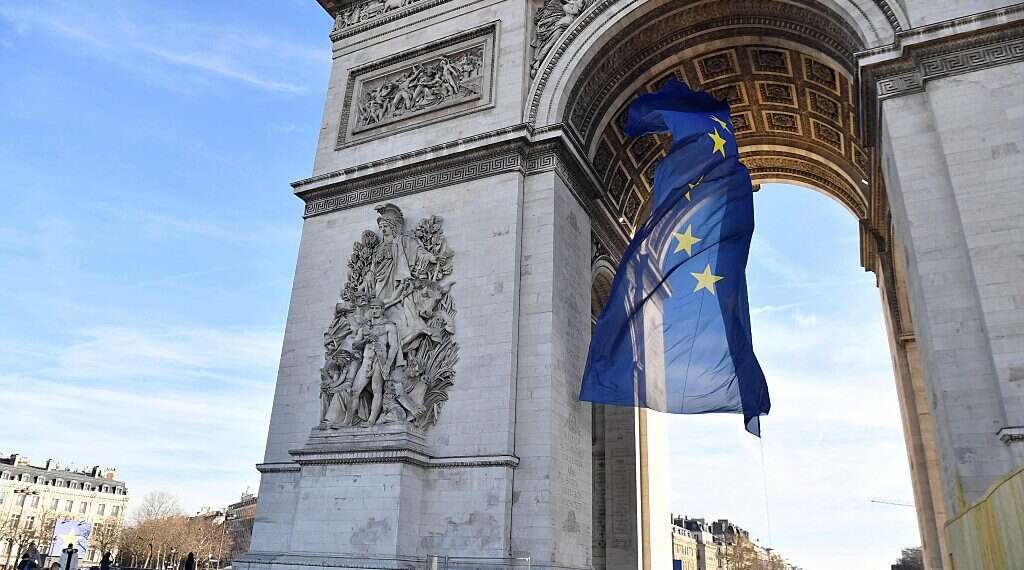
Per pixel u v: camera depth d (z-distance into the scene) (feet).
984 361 77.36
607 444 150.61
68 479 631.97
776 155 158.92
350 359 108.17
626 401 96.48
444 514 95.91
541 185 111.45
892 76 94.02
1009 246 79.56
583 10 122.01
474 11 130.72
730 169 106.32
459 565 91.76
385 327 107.04
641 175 151.43
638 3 117.08
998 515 44.91
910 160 88.94
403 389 102.68
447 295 108.68
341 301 116.37
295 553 96.32
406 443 96.07
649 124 110.83
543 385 99.45
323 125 137.18
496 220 110.11
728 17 121.49
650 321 100.68
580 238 119.65
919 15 94.68
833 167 152.66
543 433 96.89
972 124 86.38
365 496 95.45
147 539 509.76
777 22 119.03
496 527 92.22
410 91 131.23
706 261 101.30
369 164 124.77
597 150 132.87
